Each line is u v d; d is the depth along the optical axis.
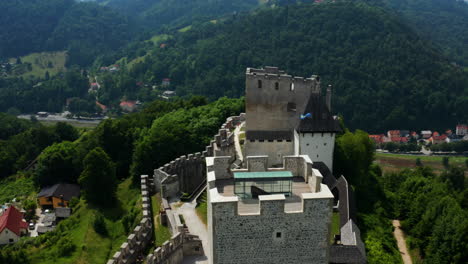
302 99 60.91
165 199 54.34
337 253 40.94
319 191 26.05
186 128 79.19
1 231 77.00
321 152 59.44
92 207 66.81
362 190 62.69
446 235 56.62
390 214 68.69
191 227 47.19
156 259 37.41
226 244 23.66
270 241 23.75
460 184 103.56
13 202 96.56
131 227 53.00
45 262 49.94
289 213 23.34
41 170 100.19
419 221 63.66
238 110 91.75
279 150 61.41
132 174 74.62
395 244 54.78
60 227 63.94
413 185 77.19
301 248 23.97
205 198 54.22
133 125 101.94
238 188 26.33
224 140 65.50
